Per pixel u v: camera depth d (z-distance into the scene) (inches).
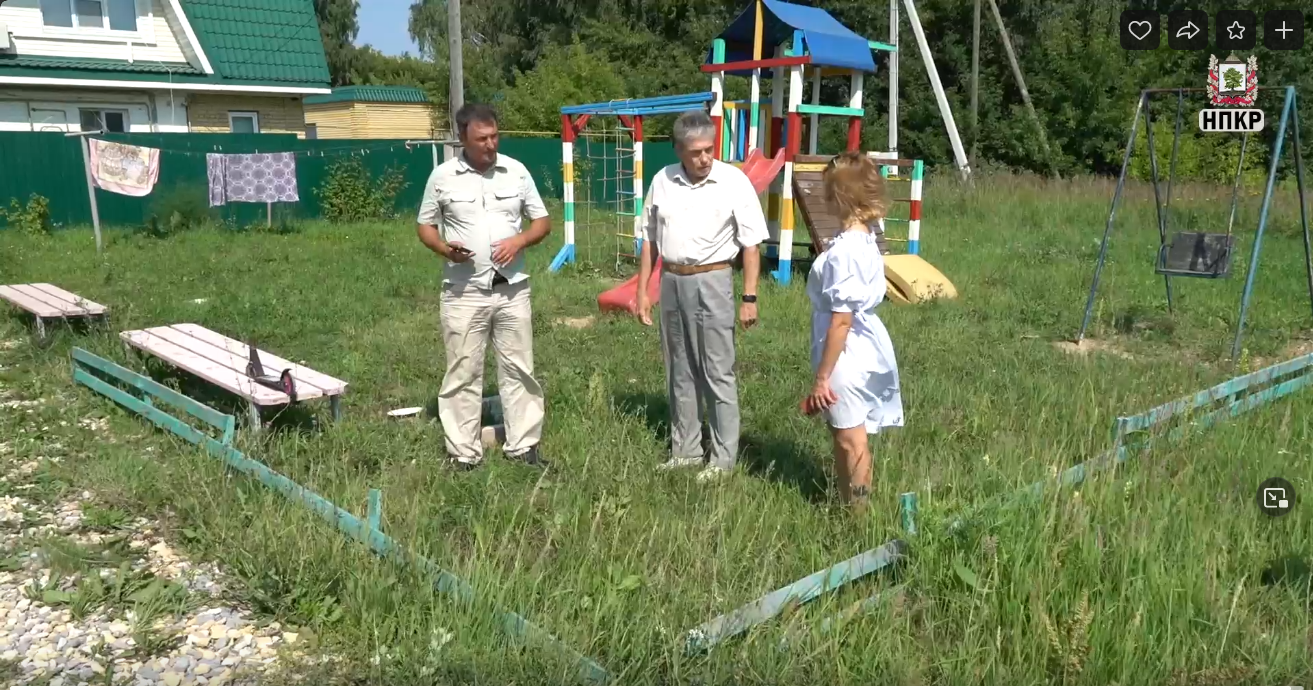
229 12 850.1
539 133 954.7
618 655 124.8
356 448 205.3
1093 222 675.4
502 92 1214.9
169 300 377.1
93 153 562.3
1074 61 1169.4
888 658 123.3
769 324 343.3
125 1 780.6
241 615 139.7
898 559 145.6
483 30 1812.3
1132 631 124.2
